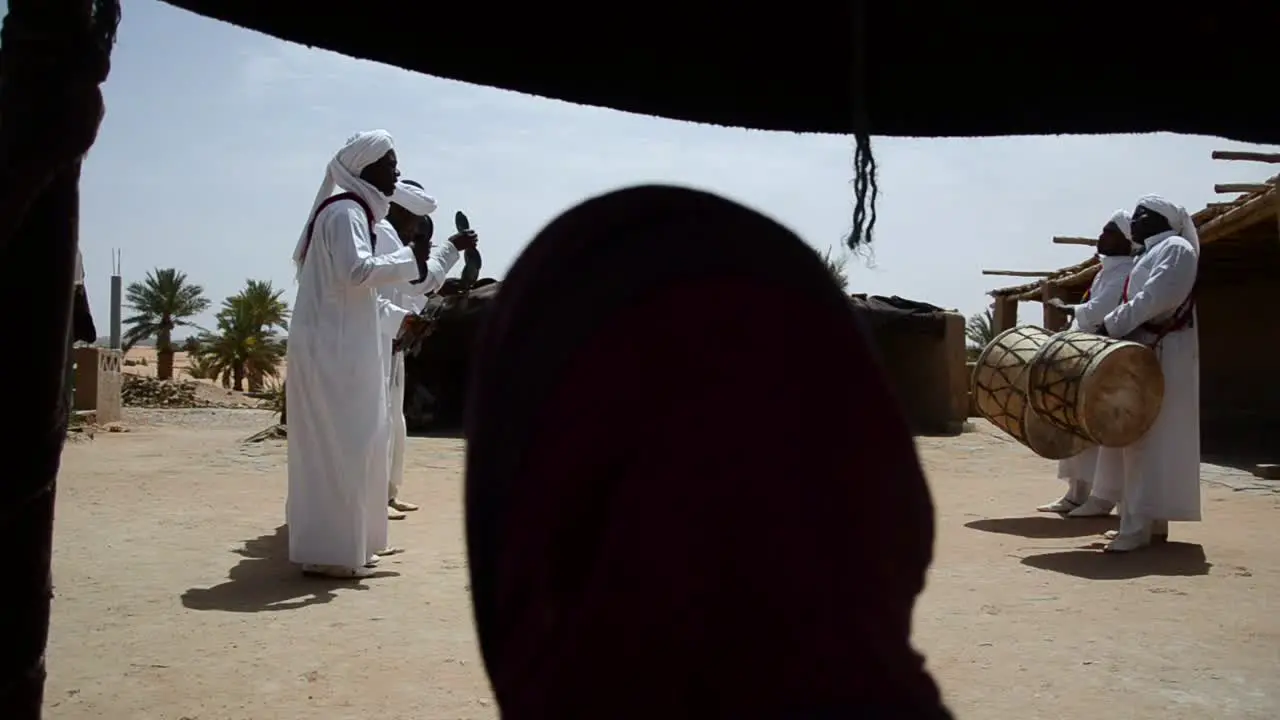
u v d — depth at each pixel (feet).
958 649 15.49
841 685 2.39
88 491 31.83
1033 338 26.63
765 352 2.62
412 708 12.89
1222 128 7.86
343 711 12.77
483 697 13.26
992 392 26.86
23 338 4.96
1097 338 22.70
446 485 33.55
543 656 2.72
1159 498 22.56
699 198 3.05
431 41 7.37
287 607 17.61
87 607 17.60
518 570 2.82
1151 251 22.74
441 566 20.85
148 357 232.12
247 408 104.06
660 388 2.59
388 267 18.85
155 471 37.40
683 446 2.52
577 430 2.66
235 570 20.49
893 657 2.48
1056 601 18.37
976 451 45.16
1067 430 23.13
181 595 18.44
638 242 2.87
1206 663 14.79
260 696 13.29
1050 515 28.27
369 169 19.72
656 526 2.48
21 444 4.99
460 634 16.06
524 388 2.90
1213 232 44.47
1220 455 44.80
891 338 54.39
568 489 2.67
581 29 7.64
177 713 12.67
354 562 19.29
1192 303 22.58
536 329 2.93
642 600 2.46
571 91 7.89
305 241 19.51
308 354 18.93
